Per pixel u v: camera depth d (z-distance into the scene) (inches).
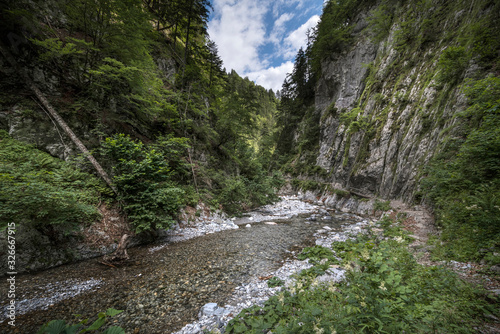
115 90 445.4
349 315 101.2
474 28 399.5
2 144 265.3
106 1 360.5
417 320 93.4
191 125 644.7
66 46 330.6
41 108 329.7
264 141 1642.5
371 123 737.6
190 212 440.8
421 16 706.8
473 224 204.4
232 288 200.2
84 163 331.0
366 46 1003.9
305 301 127.1
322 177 973.8
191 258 276.1
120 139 333.4
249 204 671.1
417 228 314.0
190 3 709.9
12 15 318.7
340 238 358.9
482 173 253.0
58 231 242.4
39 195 215.2
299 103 1583.4
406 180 506.6
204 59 903.7
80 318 153.9
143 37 465.4
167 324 150.0
